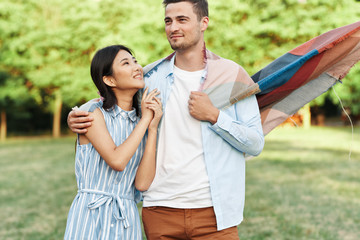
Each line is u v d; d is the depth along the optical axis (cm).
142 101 218
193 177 216
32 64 1723
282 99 251
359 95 1559
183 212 217
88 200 211
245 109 225
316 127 2112
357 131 1772
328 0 1232
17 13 1694
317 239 418
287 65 237
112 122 217
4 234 453
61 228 475
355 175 759
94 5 1569
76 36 1590
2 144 1590
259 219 489
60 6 1720
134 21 1308
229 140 213
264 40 1310
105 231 207
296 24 1248
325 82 246
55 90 1862
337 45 235
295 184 688
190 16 211
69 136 2097
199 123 218
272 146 1267
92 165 214
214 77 222
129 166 218
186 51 220
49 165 983
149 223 225
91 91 1644
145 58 1191
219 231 217
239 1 1280
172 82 224
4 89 1798
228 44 1290
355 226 457
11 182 766
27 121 2375
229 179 218
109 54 215
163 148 222
